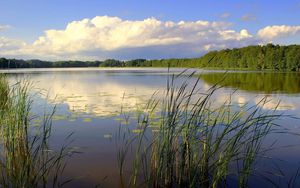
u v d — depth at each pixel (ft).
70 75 141.79
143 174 17.69
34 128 27.78
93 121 31.09
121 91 61.52
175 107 17.83
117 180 17.03
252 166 18.34
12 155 16.33
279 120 31.19
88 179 17.04
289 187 15.70
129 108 38.68
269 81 91.20
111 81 94.84
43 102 45.06
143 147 21.95
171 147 16.44
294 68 192.95
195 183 15.76
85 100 47.21
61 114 34.99
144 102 43.83
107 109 38.22
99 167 18.74
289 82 86.89
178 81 90.74
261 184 16.08
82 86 75.25
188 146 16.39
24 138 20.20
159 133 16.75
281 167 18.26
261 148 21.42
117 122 30.50
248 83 83.87
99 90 64.28
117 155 20.75
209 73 150.00
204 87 68.95
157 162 16.43
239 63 233.35
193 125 16.70
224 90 63.72
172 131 16.51
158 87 69.82
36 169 17.25
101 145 22.90
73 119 32.04
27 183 14.06
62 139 24.52
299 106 40.40
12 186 14.52
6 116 21.21
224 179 15.98
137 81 93.97
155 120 30.35
